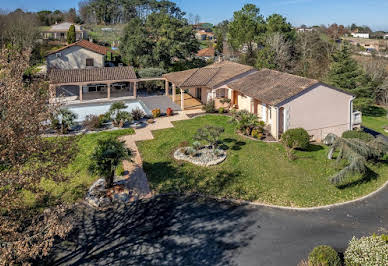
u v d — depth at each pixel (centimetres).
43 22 10975
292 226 1770
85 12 14200
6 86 1313
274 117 3005
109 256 1507
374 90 4997
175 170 2408
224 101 3962
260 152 2722
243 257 1507
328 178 2222
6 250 1060
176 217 1838
